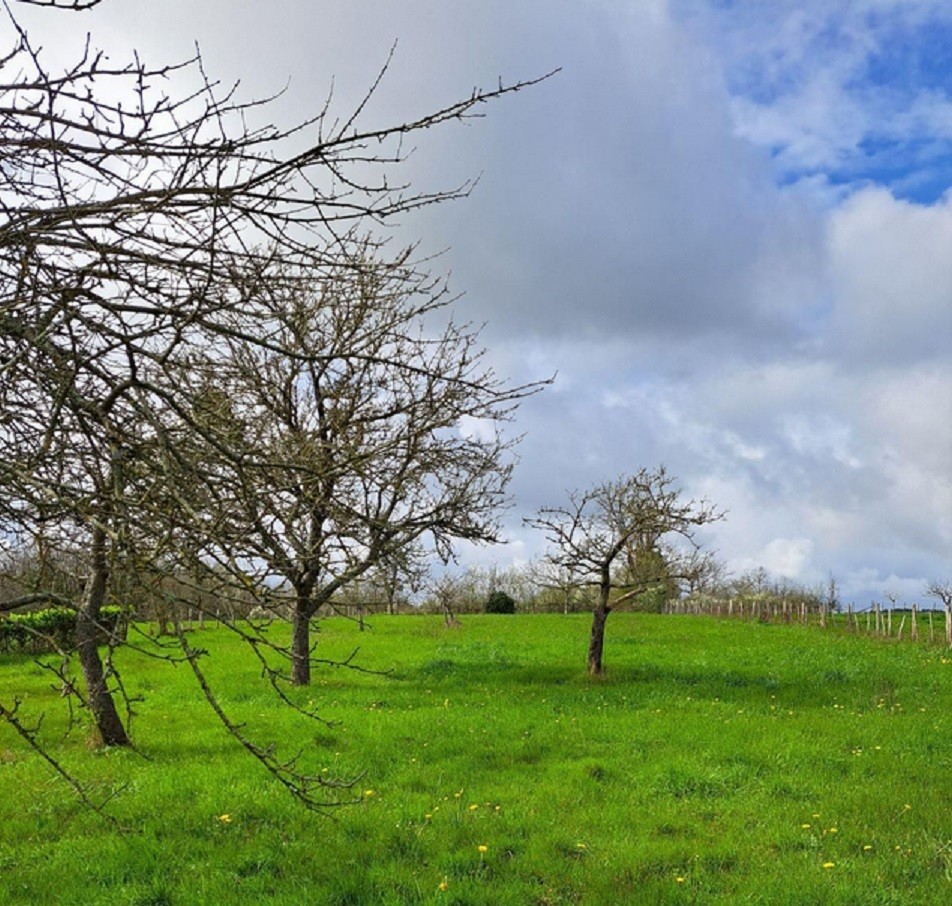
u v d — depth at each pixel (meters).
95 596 9.27
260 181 3.92
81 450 4.30
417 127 3.94
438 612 46.69
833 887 7.73
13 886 8.06
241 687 19.95
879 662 24.88
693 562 22.53
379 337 5.72
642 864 8.45
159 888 7.88
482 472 14.34
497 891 7.76
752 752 12.70
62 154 3.89
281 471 4.73
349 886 7.89
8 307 3.84
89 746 13.32
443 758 12.74
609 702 18.16
